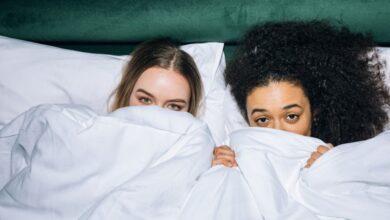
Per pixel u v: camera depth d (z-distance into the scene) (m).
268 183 0.80
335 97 0.95
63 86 1.13
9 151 0.94
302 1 1.09
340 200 0.79
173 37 1.18
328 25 1.03
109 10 1.15
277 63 0.89
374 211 0.77
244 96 0.96
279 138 0.89
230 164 0.89
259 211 0.80
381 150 0.80
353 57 1.00
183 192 0.80
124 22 1.16
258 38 0.98
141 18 1.15
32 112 0.93
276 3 1.10
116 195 0.75
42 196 0.80
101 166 0.81
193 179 0.82
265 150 0.88
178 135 0.87
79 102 1.14
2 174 0.92
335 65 0.95
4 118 1.10
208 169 0.87
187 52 1.16
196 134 0.88
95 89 1.14
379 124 1.00
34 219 0.78
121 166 0.82
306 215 0.77
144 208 0.76
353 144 0.84
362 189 0.80
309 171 0.82
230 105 1.12
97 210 0.74
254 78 0.90
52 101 1.12
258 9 1.11
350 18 1.09
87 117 0.88
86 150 0.83
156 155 0.85
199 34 1.17
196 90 1.09
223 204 0.78
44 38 1.21
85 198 0.79
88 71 1.14
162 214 0.77
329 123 0.97
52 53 1.15
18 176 0.83
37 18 1.17
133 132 0.85
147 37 1.18
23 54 1.14
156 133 0.86
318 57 0.93
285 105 0.87
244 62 0.96
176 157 0.83
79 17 1.16
